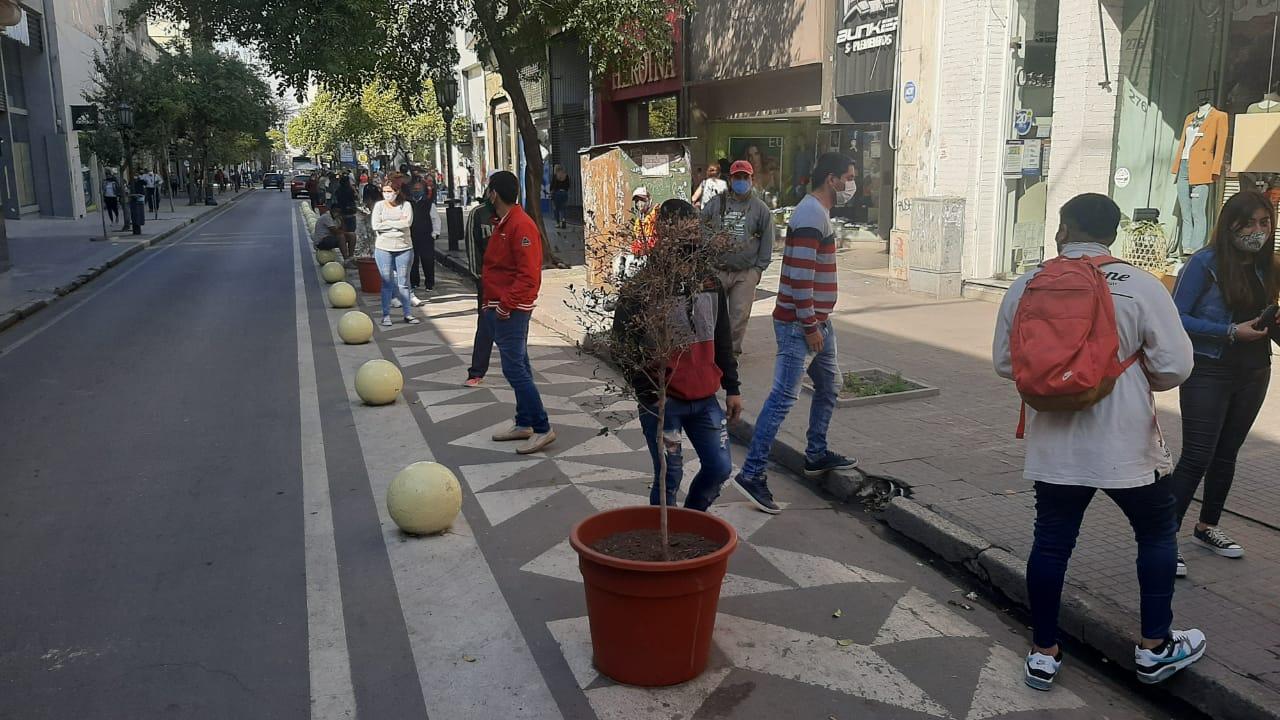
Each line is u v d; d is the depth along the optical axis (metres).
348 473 6.31
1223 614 3.92
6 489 6.08
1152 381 3.39
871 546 5.10
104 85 31.47
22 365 10.09
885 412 7.05
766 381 8.12
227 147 55.84
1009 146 12.14
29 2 32.81
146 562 4.93
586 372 9.30
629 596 3.51
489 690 3.67
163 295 15.72
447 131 21.44
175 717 3.52
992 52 11.84
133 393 8.67
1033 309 3.37
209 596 4.52
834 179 5.20
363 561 4.90
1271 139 9.24
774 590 4.54
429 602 4.43
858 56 14.16
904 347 9.27
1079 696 3.66
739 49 18.02
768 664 3.84
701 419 4.44
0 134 33.28
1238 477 5.46
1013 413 6.99
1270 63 9.54
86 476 6.32
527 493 5.86
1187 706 3.56
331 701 3.61
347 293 13.70
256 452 6.81
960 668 3.84
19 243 25.14
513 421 7.44
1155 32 10.66
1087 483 3.40
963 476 5.66
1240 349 4.13
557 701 3.58
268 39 15.28
